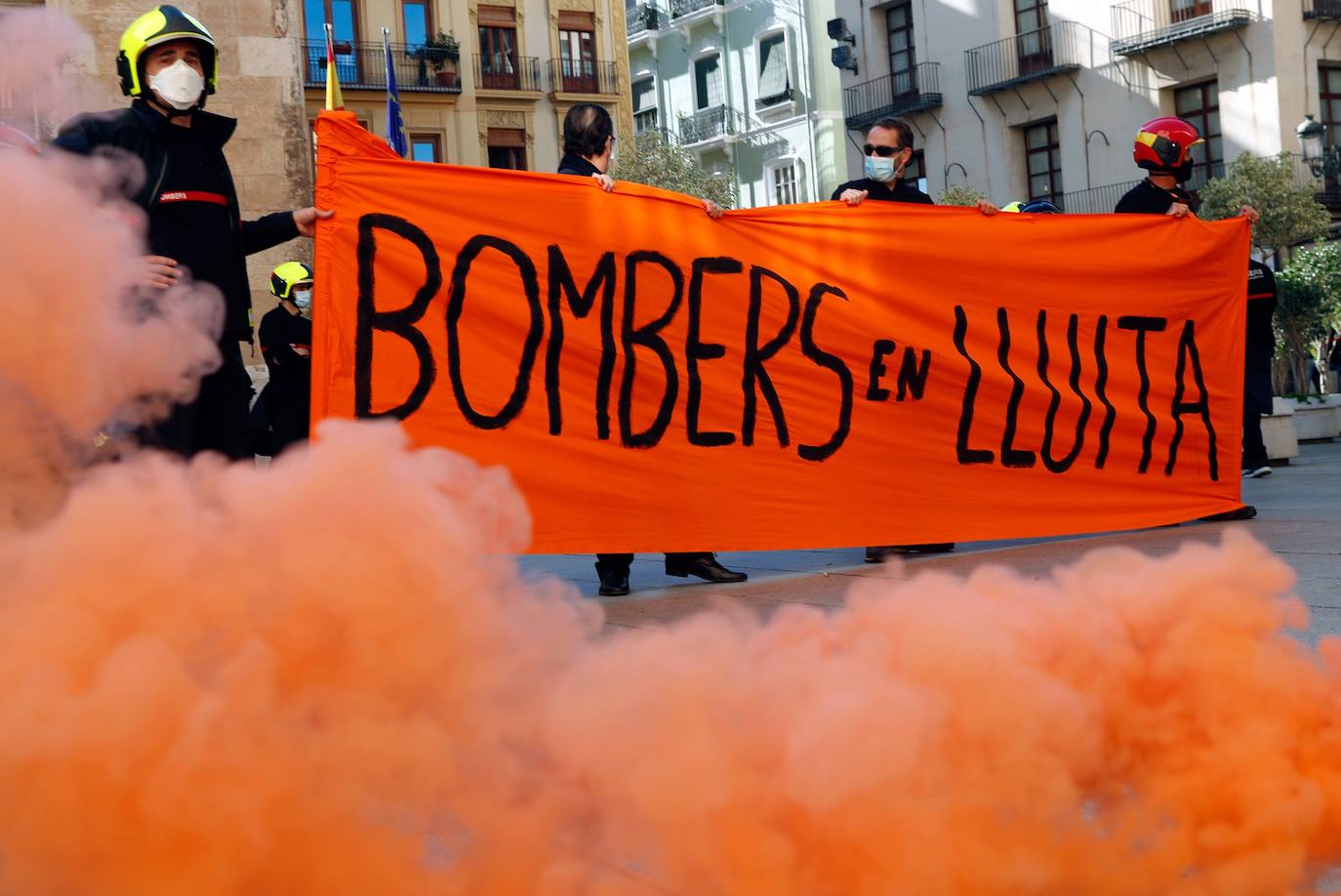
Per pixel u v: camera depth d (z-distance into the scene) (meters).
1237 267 5.70
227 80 12.41
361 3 33.00
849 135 32.25
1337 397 13.52
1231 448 5.64
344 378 3.87
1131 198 5.84
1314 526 5.23
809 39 38.12
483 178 4.06
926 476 4.87
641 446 4.30
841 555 5.30
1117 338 5.39
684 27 41.25
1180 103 26.16
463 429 4.02
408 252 3.94
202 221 3.36
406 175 3.94
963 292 5.02
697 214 4.43
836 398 4.68
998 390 5.04
